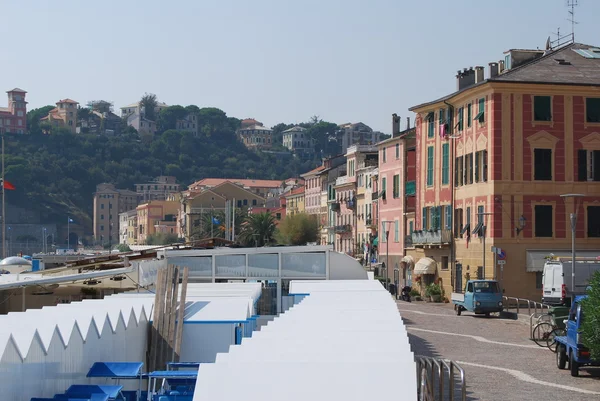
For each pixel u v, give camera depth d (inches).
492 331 2245.3
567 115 3326.8
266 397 675.4
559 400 1179.3
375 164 6003.9
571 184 3324.3
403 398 669.9
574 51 3567.9
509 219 3309.5
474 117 3501.5
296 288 1743.4
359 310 1178.6
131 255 2314.2
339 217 6722.4
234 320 1460.4
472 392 1248.8
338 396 673.0
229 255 2343.8
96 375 1077.1
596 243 3314.5
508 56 3688.5
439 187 3951.8
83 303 1445.6
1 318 1119.0
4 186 4392.2
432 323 2500.0
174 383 1171.3
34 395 909.8
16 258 2854.3
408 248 4537.4
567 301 2404.0
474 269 3506.4
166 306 1418.6
